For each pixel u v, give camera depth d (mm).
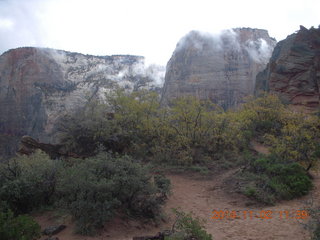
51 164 9141
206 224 7387
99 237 6543
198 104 16047
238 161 13711
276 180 9914
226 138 15750
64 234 6707
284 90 30859
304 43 31938
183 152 14094
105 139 14438
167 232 6176
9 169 8656
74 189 7215
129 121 16531
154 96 17641
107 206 6832
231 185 10539
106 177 7594
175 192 10477
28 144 14414
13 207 7832
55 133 16188
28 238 5527
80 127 14602
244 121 20234
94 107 16234
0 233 5203
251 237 6293
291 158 11281
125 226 7164
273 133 19234
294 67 30688
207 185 11234
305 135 11375
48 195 8727
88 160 7949
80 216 7062
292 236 6152
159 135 15602
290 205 8445
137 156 14594
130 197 7824
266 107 22109
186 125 15898
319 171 11672
